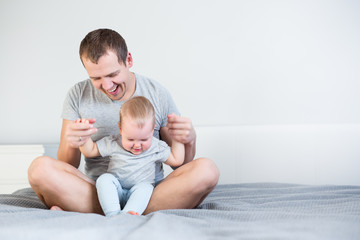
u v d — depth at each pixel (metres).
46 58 2.34
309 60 2.40
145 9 2.37
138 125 1.20
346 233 0.85
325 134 2.22
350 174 2.21
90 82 1.47
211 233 0.88
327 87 2.40
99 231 0.85
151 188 1.21
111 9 2.36
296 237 0.82
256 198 1.47
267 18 2.40
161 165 1.42
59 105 2.34
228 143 2.22
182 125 1.28
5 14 2.33
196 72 2.38
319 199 1.41
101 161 1.39
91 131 1.19
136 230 0.85
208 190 1.18
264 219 1.00
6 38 2.33
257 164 2.22
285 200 1.41
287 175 2.22
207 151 2.22
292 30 2.40
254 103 2.39
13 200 1.32
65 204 1.16
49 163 1.13
